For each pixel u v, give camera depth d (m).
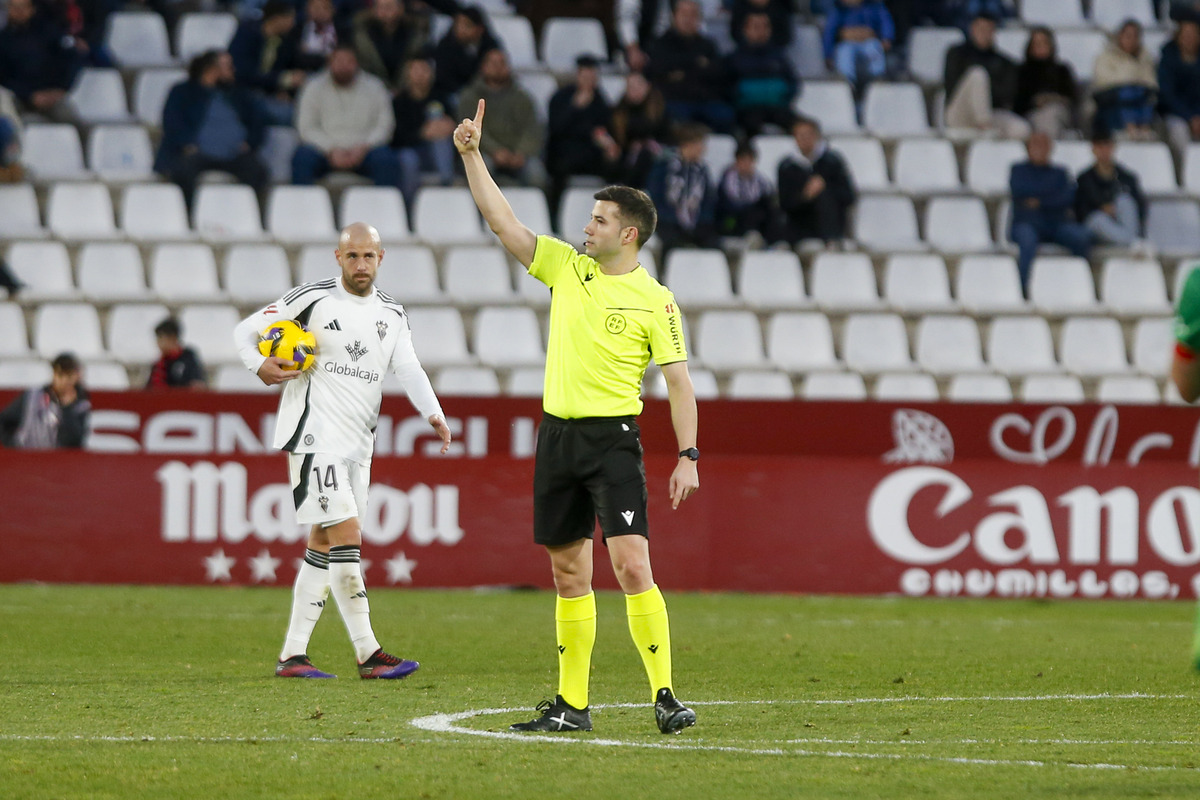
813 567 46.94
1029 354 61.34
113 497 46.09
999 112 71.88
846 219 64.38
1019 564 46.91
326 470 27.17
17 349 57.28
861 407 50.03
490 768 18.42
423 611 39.97
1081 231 65.19
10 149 62.41
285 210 62.50
